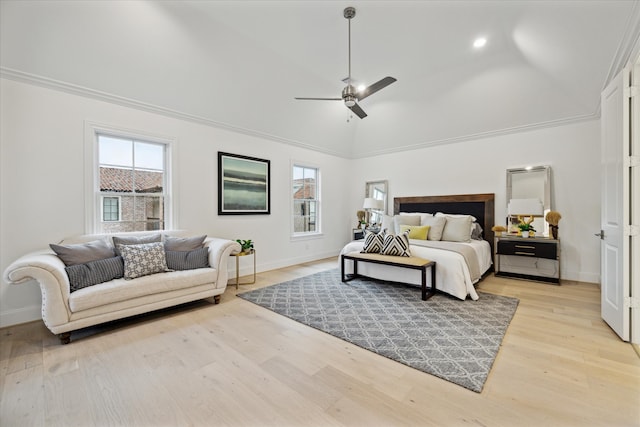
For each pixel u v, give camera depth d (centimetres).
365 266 415
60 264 238
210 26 297
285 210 520
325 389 167
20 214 267
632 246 220
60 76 278
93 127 306
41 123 276
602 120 266
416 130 526
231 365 192
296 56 355
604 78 311
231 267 432
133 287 255
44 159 278
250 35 315
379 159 623
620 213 228
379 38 317
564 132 412
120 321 269
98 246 277
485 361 194
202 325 259
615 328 235
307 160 563
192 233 372
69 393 164
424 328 248
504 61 364
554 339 226
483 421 140
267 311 295
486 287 376
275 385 171
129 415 147
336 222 636
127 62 295
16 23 237
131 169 343
